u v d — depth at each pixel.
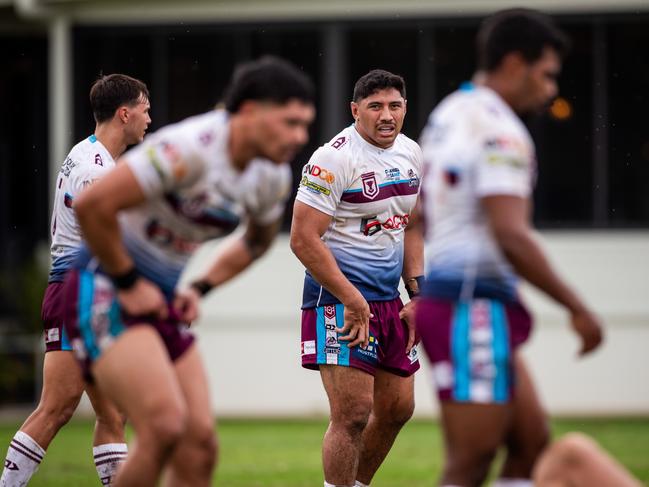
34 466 20.72
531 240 13.25
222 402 46.00
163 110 46.84
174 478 15.12
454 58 45.81
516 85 14.02
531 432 14.92
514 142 13.49
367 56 46.12
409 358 21.34
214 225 14.77
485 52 14.15
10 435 37.84
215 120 14.34
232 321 46.03
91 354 14.99
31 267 48.34
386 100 20.67
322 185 20.41
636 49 45.72
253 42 46.50
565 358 45.16
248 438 37.44
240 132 14.17
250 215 15.12
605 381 45.19
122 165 14.27
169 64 46.78
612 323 45.41
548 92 14.12
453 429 13.99
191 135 14.23
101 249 14.38
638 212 45.72
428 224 14.51
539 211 45.94
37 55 51.50
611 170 45.78
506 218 13.29
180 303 15.30
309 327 20.86
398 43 46.00
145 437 14.38
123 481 14.34
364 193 20.75
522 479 15.09
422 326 14.26
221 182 14.37
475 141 13.59
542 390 45.19
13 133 51.47
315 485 27.09
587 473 13.58
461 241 13.97
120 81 21.66
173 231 14.85
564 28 45.81
